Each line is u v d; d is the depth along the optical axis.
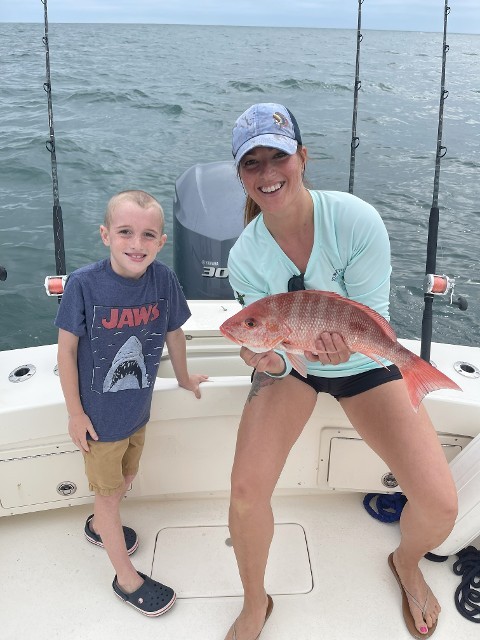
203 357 2.52
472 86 17.12
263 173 1.63
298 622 1.94
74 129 10.26
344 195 1.80
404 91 15.74
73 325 1.76
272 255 1.84
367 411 1.84
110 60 21.97
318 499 2.43
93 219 6.53
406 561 1.94
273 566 2.14
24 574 2.10
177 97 13.49
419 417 1.80
